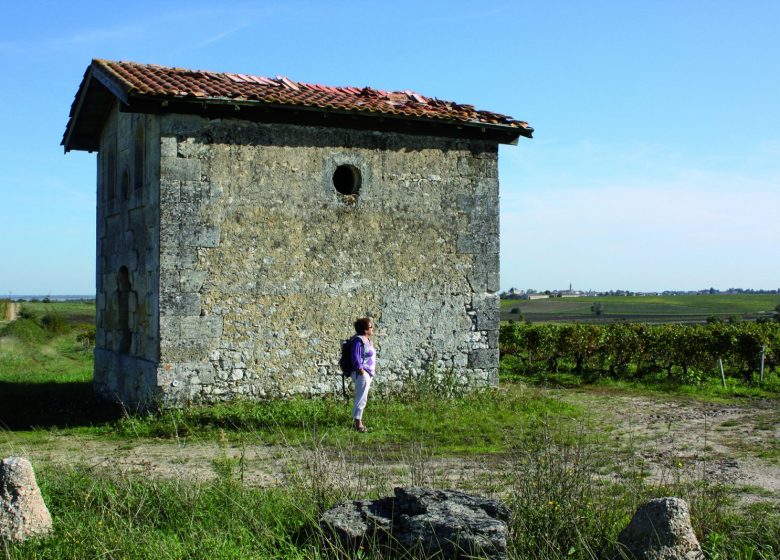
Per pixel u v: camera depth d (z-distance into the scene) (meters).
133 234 13.97
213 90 12.80
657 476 8.77
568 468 7.33
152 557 5.54
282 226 13.32
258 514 6.43
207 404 12.57
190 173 12.62
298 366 13.34
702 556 5.30
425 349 14.43
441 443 10.80
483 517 5.62
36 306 77.44
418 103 15.10
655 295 129.12
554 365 21.36
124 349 14.65
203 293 12.66
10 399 15.03
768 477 8.93
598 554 5.76
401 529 5.62
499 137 15.18
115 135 15.43
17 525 5.95
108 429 11.76
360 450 10.16
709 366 19.73
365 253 14.01
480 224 15.04
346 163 13.90
